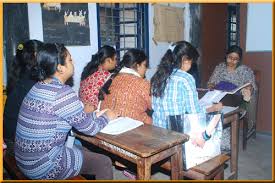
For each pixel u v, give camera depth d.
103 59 2.86
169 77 2.09
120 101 2.27
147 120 2.35
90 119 1.70
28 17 2.86
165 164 2.01
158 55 4.21
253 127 3.50
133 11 3.96
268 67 3.51
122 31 3.88
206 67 4.92
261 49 3.54
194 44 4.72
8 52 2.73
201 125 1.95
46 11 2.99
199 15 4.73
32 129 1.58
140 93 2.27
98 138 1.76
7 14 2.71
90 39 3.40
